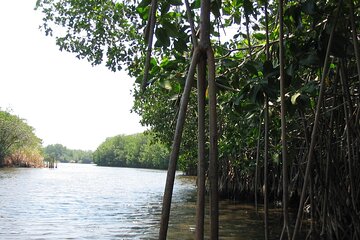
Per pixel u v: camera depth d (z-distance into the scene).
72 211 18.20
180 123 2.21
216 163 2.24
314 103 6.17
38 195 25.08
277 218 15.78
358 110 6.14
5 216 16.23
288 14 4.54
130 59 9.05
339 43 3.87
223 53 6.91
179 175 54.09
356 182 7.82
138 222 15.34
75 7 9.17
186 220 15.30
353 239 8.02
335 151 7.87
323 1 4.92
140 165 110.81
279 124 7.07
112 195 26.73
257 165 4.76
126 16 8.99
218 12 4.13
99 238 12.24
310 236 7.30
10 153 71.56
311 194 6.28
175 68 4.71
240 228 13.64
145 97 14.11
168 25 3.49
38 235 12.59
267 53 4.18
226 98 7.48
